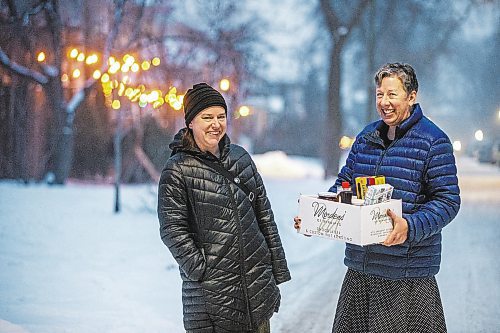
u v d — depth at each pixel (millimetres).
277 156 34469
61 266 9336
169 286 8461
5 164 22516
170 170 4594
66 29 21688
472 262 11000
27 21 19734
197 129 4613
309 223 4453
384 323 4594
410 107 4711
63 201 16516
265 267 4691
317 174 34562
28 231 11961
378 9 38906
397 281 4590
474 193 23172
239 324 4578
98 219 13781
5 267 9094
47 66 21234
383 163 4676
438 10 41031
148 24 22125
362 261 4680
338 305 4895
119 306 7406
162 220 4559
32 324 6562
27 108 22641
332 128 30500
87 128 24750
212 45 19531
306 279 9570
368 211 4207
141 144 24500
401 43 41625
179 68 20047
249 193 4742
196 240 4613
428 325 4562
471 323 7414
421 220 4352
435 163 4516
